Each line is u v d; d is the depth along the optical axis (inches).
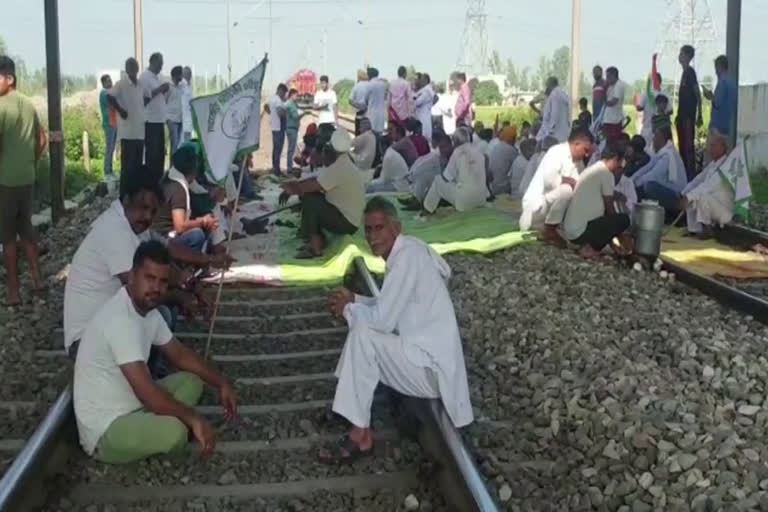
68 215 644.1
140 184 257.8
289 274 423.8
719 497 196.5
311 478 215.9
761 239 493.7
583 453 229.5
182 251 307.9
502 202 677.3
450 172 599.2
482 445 235.5
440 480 209.9
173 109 816.3
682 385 270.5
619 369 279.3
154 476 215.6
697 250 498.6
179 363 232.1
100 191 768.9
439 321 224.8
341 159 466.9
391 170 702.5
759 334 340.5
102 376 216.1
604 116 740.7
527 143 701.3
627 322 344.2
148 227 264.8
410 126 736.3
